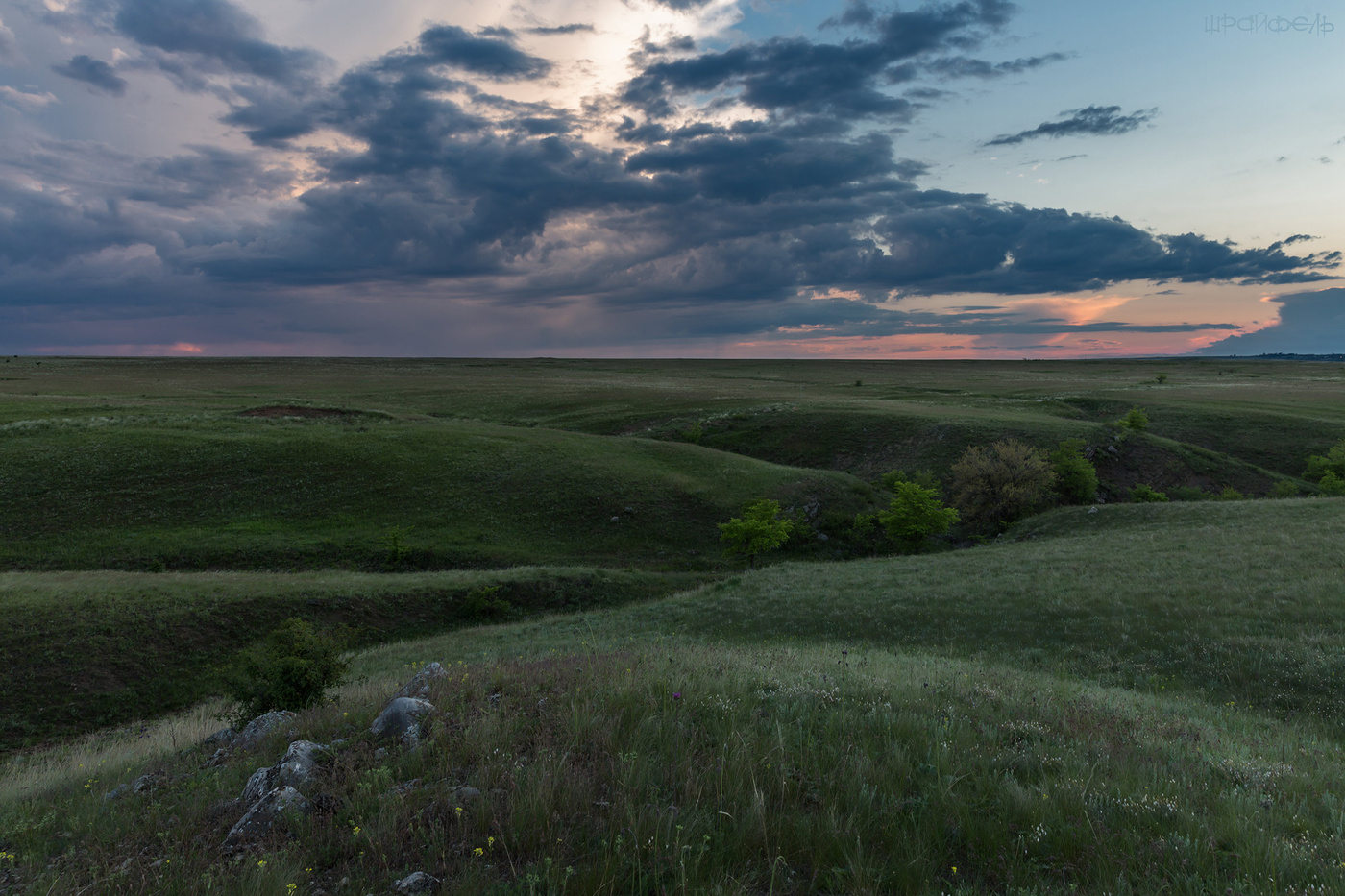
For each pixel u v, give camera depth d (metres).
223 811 6.30
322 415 75.19
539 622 29.50
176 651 25.50
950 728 7.53
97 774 10.13
